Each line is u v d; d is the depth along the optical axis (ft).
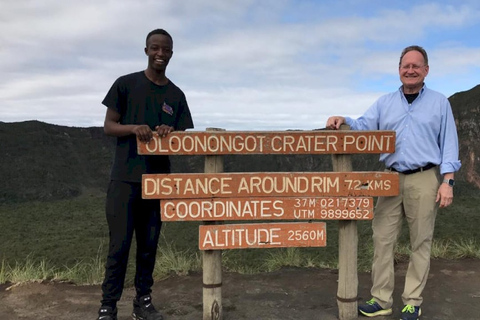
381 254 12.13
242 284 15.42
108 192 11.25
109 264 11.22
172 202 11.33
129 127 10.85
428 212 11.51
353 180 11.64
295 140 11.59
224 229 11.57
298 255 19.62
